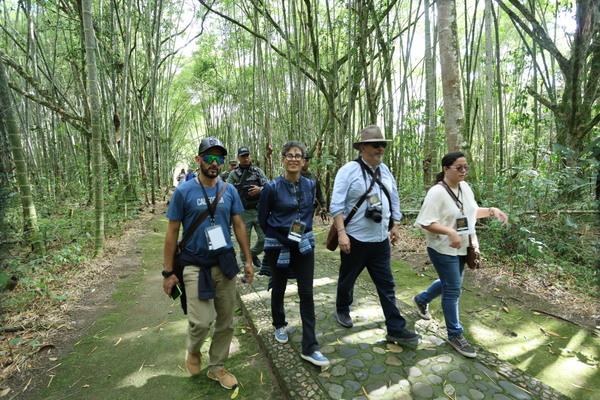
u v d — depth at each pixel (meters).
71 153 10.27
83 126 8.95
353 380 2.14
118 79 9.59
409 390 2.05
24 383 2.29
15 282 3.54
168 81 17.53
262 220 2.45
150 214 9.80
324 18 9.78
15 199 3.39
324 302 3.29
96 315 3.31
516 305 3.27
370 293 3.50
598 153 3.32
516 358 2.46
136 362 2.54
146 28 10.31
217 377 2.25
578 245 4.13
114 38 8.61
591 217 4.23
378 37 7.47
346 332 2.71
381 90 8.94
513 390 2.05
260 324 2.93
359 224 2.43
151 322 3.18
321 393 2.04
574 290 3.43
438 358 2.35
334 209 2.40
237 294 3.66
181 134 29.92
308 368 2.28
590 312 3.05
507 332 2.81
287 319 2.97
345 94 10.45
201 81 16.11
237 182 4.17
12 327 2.91
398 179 8.65
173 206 2.09
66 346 2.76
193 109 24.39
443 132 7.84
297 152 2.35
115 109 9.40
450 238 2.25
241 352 2.68
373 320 2.90
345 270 2.60
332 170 8.83
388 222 2.51
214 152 2.08
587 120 5.66
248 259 2.37
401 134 8.20
